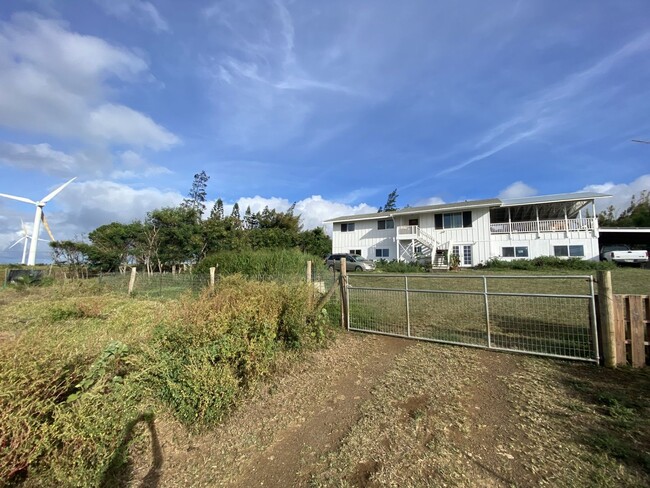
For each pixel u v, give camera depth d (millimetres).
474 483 2238
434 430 2906
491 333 5781
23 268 20062
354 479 2371
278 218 38375
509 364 4387
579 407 3139
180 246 24203
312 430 3061
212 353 3588
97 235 22578
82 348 3463
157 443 2953
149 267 22438
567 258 21531
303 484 2365
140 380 3379
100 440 2436
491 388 3672
